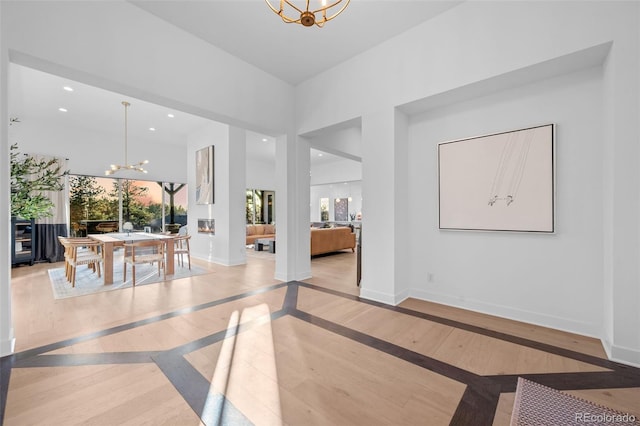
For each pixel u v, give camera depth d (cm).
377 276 348
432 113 338
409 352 220
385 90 337
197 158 678
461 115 315
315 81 417
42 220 608
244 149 619
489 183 293
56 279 455
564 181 254
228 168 588
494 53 258
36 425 144
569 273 253
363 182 361
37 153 612
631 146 201
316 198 1349
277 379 185
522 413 152
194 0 270
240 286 415
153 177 794
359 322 279
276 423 147
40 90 464
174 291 388
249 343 235
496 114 290
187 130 693
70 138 656
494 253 295
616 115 205
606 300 227
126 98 500
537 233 267
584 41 216
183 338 244
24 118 595
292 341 239
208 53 336
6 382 181
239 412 155
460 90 287
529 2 241
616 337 206
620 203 205
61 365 201
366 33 322
